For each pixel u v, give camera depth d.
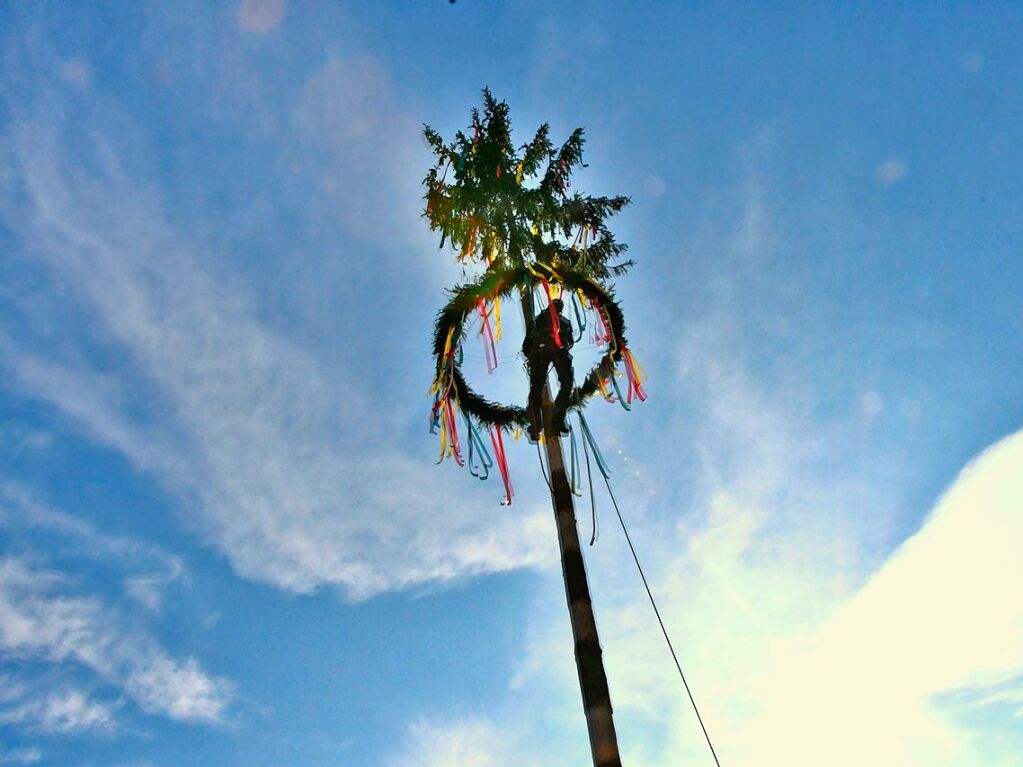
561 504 8.45
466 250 10.54
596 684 7.12
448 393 9.56
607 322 9.59
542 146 10.98
